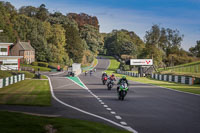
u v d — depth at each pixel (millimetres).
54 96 26750
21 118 12898
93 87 39438
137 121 13992
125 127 12508
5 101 22188
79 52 177875
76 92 31328
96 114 16094
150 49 144875
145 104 20906
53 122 12547
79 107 19078
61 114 15969
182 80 54250
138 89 36438
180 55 183625
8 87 37656
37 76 64375
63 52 159125
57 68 122688
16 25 148500
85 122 13172
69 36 176375
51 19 190125
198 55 195000
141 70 94250
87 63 192375
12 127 10883
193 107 19312
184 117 15234
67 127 11586
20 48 131625
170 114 16234
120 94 23812
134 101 22891
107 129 11688
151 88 38375
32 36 145875
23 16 153875
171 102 22250
